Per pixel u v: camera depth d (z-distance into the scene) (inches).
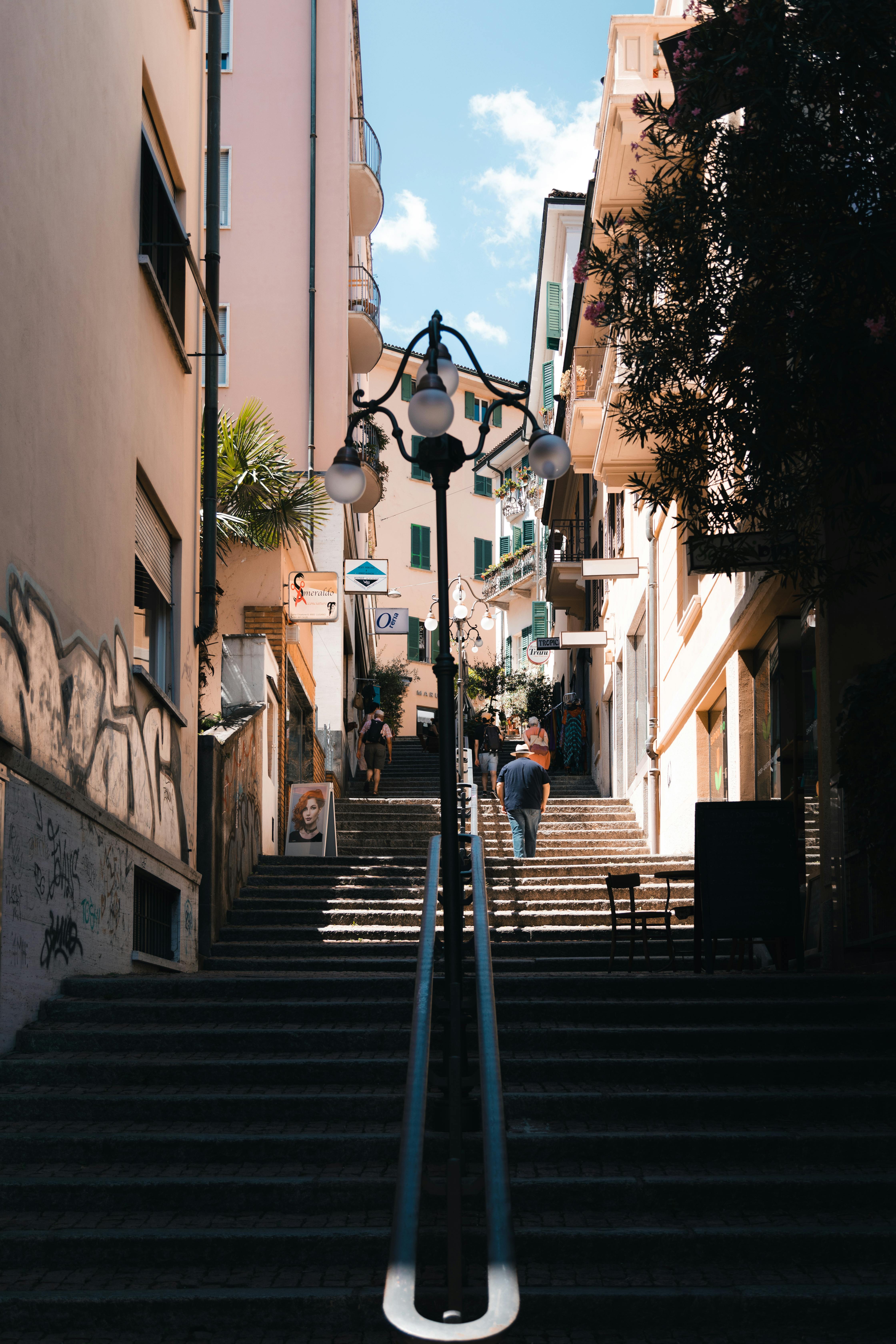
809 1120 231.1
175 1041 252.7
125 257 361.4
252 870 531.8
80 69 318.3
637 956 391.9
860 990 290.2
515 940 439.5
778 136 271.1
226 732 489.7
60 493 293.9
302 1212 200.4
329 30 981.2
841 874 350.9
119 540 347.6
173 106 435.5
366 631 1376.7
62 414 295.9
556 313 1483.8
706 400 305.9
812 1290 179.0
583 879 520.4
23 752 263.6
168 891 394.6
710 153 298.4
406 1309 129.4
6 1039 247.9
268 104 964.6
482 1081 165.0
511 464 1884.8
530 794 585.9
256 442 659.4
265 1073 241.0
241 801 510.6
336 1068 241.4
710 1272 187.6
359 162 1012.5
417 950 410.3
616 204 568.7
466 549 1994.3
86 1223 194.5
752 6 266.8
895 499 347.9
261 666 581.9
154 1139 213.3
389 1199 200.8
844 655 356.5
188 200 460.1
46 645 280.2
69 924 286.8
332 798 613.0
